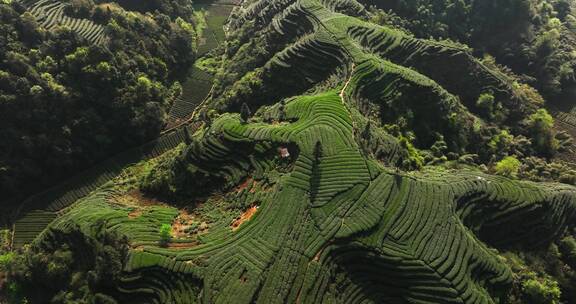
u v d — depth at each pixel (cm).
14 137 6806
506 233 5941
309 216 5322
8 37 7256
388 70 7412
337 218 5266
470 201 5838
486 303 4841
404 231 5250
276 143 6228
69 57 7438
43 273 5672
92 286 5103
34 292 5825
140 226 5681
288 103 7088
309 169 5769
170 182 6456
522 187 6238
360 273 5003
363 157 5922
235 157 6356
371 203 5441
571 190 6694
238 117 7038
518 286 5347
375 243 5078
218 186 6244
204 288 4762
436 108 7425
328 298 4722
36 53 7369
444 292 4838
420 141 7275
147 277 5028
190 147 6494
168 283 4981
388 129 6894
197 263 5038
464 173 6347
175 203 6325
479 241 5541
